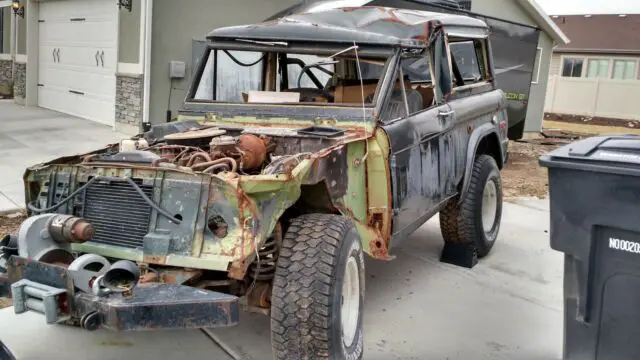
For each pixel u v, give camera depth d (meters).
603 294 3.10
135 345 3.99
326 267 3.24
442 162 4.88
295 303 3.19
